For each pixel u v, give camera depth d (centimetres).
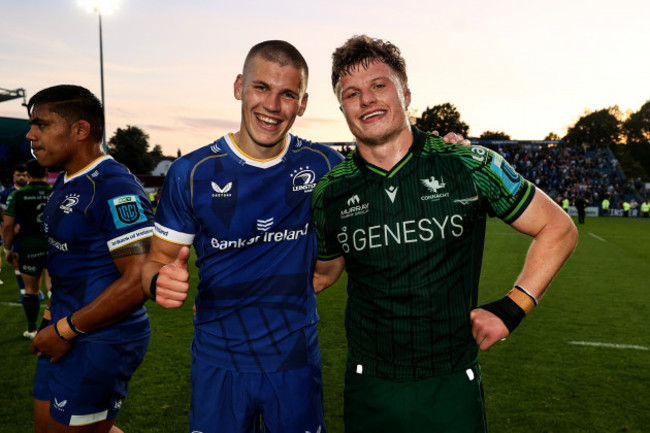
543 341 455
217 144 177
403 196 160
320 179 179
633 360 405
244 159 174
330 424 301
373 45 160
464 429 161
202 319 182
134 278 179
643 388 349
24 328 490
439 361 162
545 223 159
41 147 192
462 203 158
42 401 192
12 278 777
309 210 184
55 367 188
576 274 810
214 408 177
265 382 175
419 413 162
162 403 325
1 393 337
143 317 206
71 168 197
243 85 173
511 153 4922
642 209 2697
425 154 163
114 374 192
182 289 153
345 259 175
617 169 4316
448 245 159
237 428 176
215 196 172
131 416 307
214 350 177
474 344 171
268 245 177
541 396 336
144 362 401
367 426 170
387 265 161
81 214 185
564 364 397
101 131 202
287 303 178
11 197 458
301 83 173
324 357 415
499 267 879
